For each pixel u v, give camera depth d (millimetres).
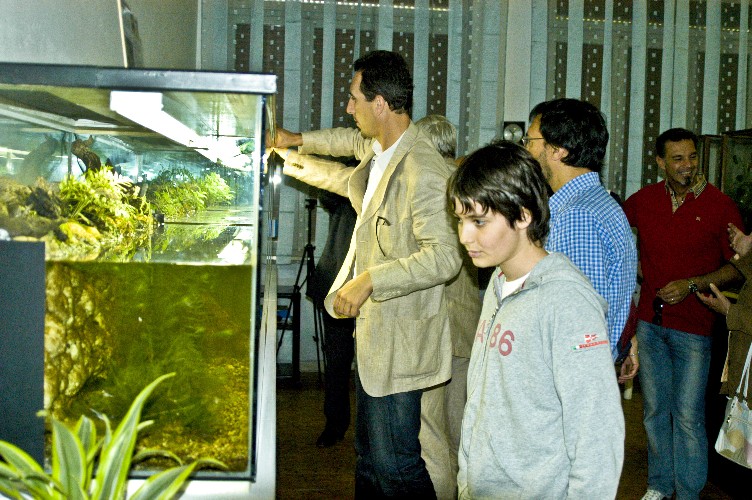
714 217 2855
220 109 1301
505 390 1281
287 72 4648
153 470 1114
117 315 1104
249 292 1122
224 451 1125
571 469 1213
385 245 2098
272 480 1150
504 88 4930
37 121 1560
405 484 2143
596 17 4949
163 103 1209
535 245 1328
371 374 2064
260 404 1495
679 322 2844
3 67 1053
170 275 1108
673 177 2865
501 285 1395
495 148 1293
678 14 4957
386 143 2176
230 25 4590
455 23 4789
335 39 4691
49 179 1687
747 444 2395
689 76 5078
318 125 4738
